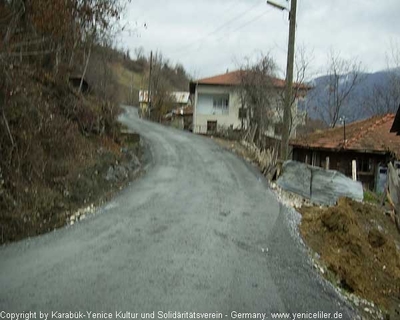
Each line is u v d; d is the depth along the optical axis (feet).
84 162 39.65
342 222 29.84
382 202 43.34
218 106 134.31
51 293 17.74
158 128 109.09
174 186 43.32
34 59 46.93
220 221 31.22
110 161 45.16
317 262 24.29
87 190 35.09
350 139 66.85
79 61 64.95
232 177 50.16
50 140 36.19
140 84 238.48
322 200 42.19
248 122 102.99
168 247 24.73
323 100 131.75
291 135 96.32
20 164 29.12
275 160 52.49
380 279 24.20
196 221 30.81
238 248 25.40
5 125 29.12
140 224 29.30
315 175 43.75
